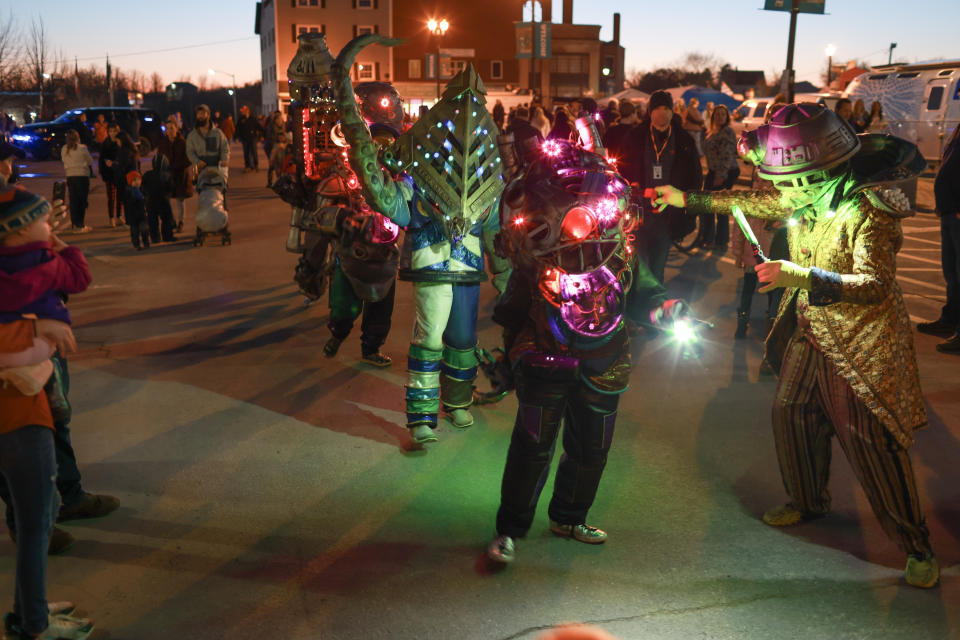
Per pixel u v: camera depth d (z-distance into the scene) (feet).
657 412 17.61
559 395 11.21
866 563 11.65
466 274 15.19
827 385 11.32
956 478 14.34
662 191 12.92
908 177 10.45
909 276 32.86
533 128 13.38
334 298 20.11
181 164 42.34
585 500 12.03
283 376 19.76
